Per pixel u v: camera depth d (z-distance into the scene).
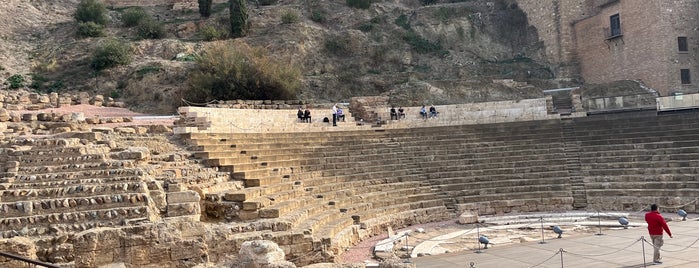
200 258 11.77
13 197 12.55
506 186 24.88
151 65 42.66
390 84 44.81
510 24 53.50
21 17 54.28
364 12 57.28
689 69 38.72
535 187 24.59
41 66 44.16
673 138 25.91
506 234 18.67
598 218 20.84
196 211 13.88
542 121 32.12
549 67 48.31
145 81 40.78
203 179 17.25
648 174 24.06
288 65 42.25
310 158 24.62
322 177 22.89
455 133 30.72
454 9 55.41
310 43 48.72
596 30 44.88
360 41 49.91
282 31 49.59
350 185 22.98
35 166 14.90
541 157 26.92
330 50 49.06
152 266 11.35
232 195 15.68
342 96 43.28
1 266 10.10
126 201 12.76
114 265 10.99
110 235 11.16
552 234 18.31
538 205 23.75
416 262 14.28
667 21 38.53
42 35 51.78
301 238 13.94
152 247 11.39
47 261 10.78
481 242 15.65
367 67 48.06
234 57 38.00
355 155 26.42
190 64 42.62
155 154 19.69
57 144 16.56
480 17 54.31
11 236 11.43
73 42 48.28
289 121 31.31
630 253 13.66
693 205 21.48
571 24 47.25
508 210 23.61
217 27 52.31
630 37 41.25
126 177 13.96
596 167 25.67
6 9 54.28
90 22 50.47
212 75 37.53
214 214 15.60
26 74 42.72
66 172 14.29
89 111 33.44
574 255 13.78
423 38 52.16
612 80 43.12
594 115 32.94
